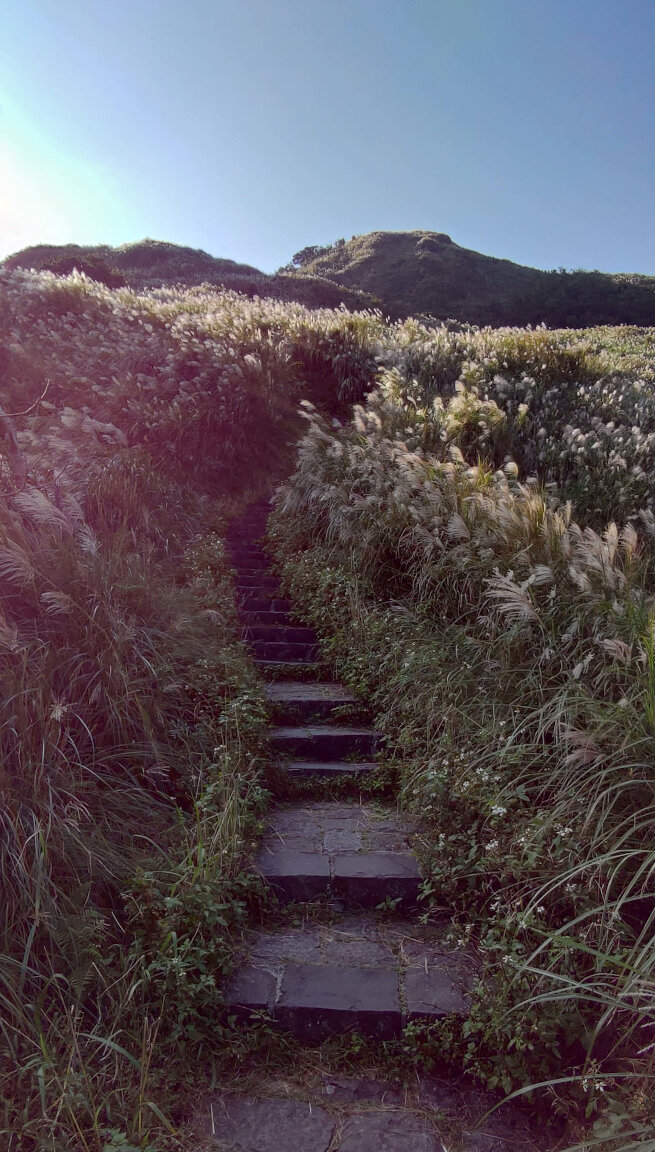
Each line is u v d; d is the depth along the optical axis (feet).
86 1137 6.93
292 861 11.59
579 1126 7.34
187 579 20.20
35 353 33.71
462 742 12.80
